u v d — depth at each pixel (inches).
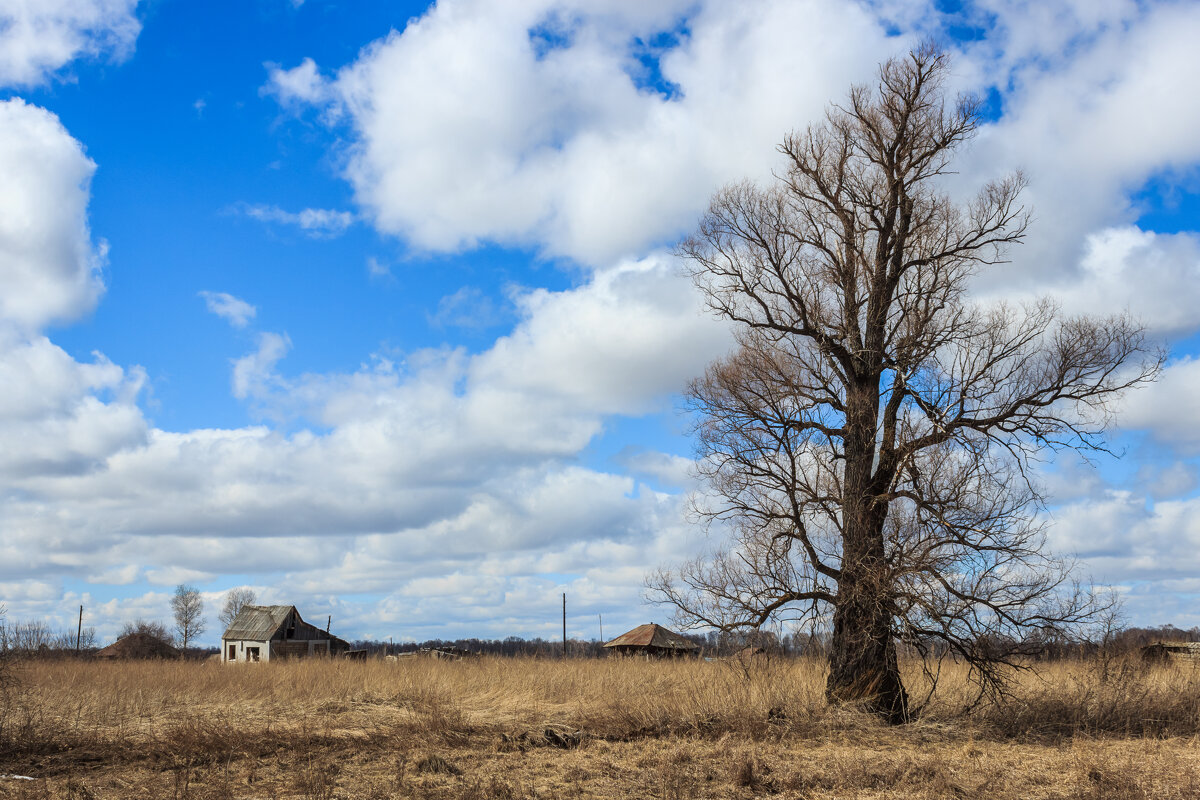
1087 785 534.9
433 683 1066.7
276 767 579.8
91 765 583.2
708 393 855.7
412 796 486.0
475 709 910.4
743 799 507.5
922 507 763.4
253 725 768.9
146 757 613.9
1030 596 741.3
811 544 805.9
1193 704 849.5
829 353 839.7
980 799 505.7
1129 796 499.8
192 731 665.0
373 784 523.8
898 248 845.8
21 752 620.1
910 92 868.6
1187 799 501.4
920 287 830.5
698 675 901.8
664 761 605.9
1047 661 853.8
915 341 794.2
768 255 874.1
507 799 488.7
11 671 799.7
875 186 859.4
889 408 809.5
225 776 534.3
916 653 789.2
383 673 1164.5
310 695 994.1
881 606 751.7
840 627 791.7
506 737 700.0
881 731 743.1
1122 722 802.8
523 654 1373.0
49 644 1379.2
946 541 740.0
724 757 633.6
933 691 826.8
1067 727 781.9
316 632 2748.5
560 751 659.4
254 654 2596.0
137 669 1226.0
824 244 870.4
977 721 795.4
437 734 719.7
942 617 732.7
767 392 832.3
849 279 855.1
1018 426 772.6
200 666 1349.7
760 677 858.1
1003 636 748.0
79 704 811.4
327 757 615.8
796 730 741.9
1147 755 660.7
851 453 815.1
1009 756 655.8
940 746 693.9
